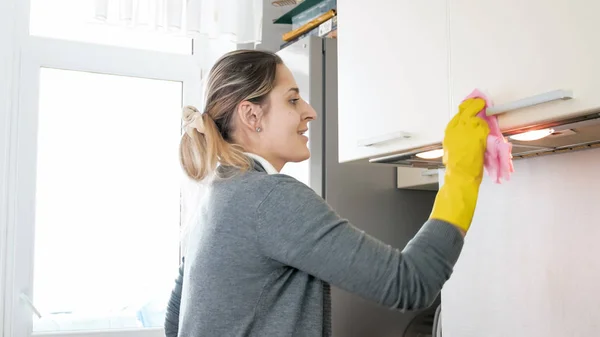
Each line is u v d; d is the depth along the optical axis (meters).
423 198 2.26
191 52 2.71
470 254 1.71
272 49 2.74
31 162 2.41
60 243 2.44
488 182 1.67
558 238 1.48
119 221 2.53
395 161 1.65
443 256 1.02
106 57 2.54
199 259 1.13
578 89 1.06
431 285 1.02
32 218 2.39
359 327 2.11
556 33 1.11
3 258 2.33
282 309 1.09
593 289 1.39
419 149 1.46
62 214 2.45
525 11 1.17
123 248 2.52
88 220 2.49
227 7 2.49
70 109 2.50
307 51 2.13
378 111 1.57
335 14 2.18
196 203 1.28
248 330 1.08
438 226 1.03
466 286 1.71
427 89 1.40
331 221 1.05
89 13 2.32
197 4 2.43
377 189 2.18
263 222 1.06
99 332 2.43
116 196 2.53
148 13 2.38
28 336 2.35
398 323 2.18
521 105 1.11
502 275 1.61
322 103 2.13
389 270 1.00
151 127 2.61
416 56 1.44
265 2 2.74
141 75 2.59
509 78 1.20
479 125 1.10
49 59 2.46
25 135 2.41
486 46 1.25
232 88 1.21
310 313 1.10
